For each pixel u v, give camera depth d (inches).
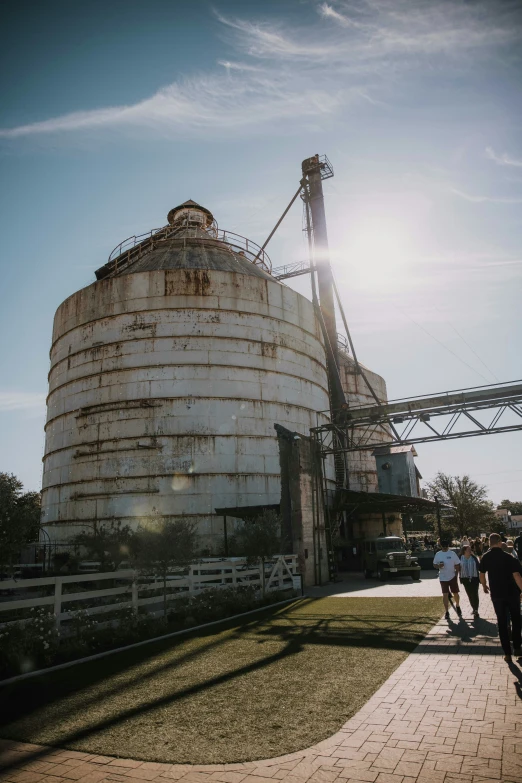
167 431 1198.3
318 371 1512.1
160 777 190.9
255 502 1205.1
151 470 1177.4
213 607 597.3
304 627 495.2
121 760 207.2
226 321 1296.8
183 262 1428.4
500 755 193.2
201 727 238.8
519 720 226.7
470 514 2274.9
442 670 316.2
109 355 1285.7
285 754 205.0
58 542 1259.8
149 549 545.3
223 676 325.4
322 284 1724.9
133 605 512.7
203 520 1150.3
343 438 1582.2
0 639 374.0
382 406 1034.1
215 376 1250.6
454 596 515.2
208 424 1214.3
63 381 1385.3
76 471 1259.2
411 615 534.9
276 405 1312.7
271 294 1392.7
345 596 749.3
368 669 327.3
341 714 246.4
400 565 1000.9
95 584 908.6
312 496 1018.7
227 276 1331.2
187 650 411.2
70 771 198.8
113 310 1311.5
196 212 1743.4
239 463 1213.7
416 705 253.9
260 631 484.7
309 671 328.2
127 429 1214.3
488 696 261.9
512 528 4094.5
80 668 369.4
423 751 200.4
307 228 1807.3
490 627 449.1
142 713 262.1
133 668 359.3
